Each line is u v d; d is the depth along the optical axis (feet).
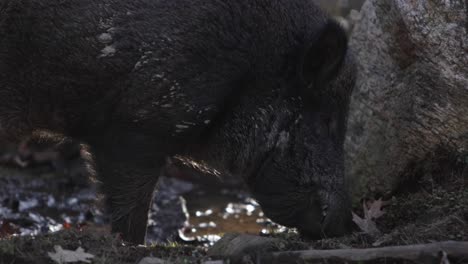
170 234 45.70
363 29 40.73
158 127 33.35
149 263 29.89
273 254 29.71
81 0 32.76
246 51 33.42
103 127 33.96
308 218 34.37
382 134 38.99
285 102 34.30
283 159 34.47
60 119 34.55
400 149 38.04
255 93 34.22
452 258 28.73
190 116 33.32
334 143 34.63
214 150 35.29
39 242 30.55
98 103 33.40
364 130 39.99
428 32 35.55
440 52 35.37
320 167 34.27
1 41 33.60
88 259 29.86
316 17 35.17
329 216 33.99
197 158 35.91
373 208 36.14
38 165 60.64
